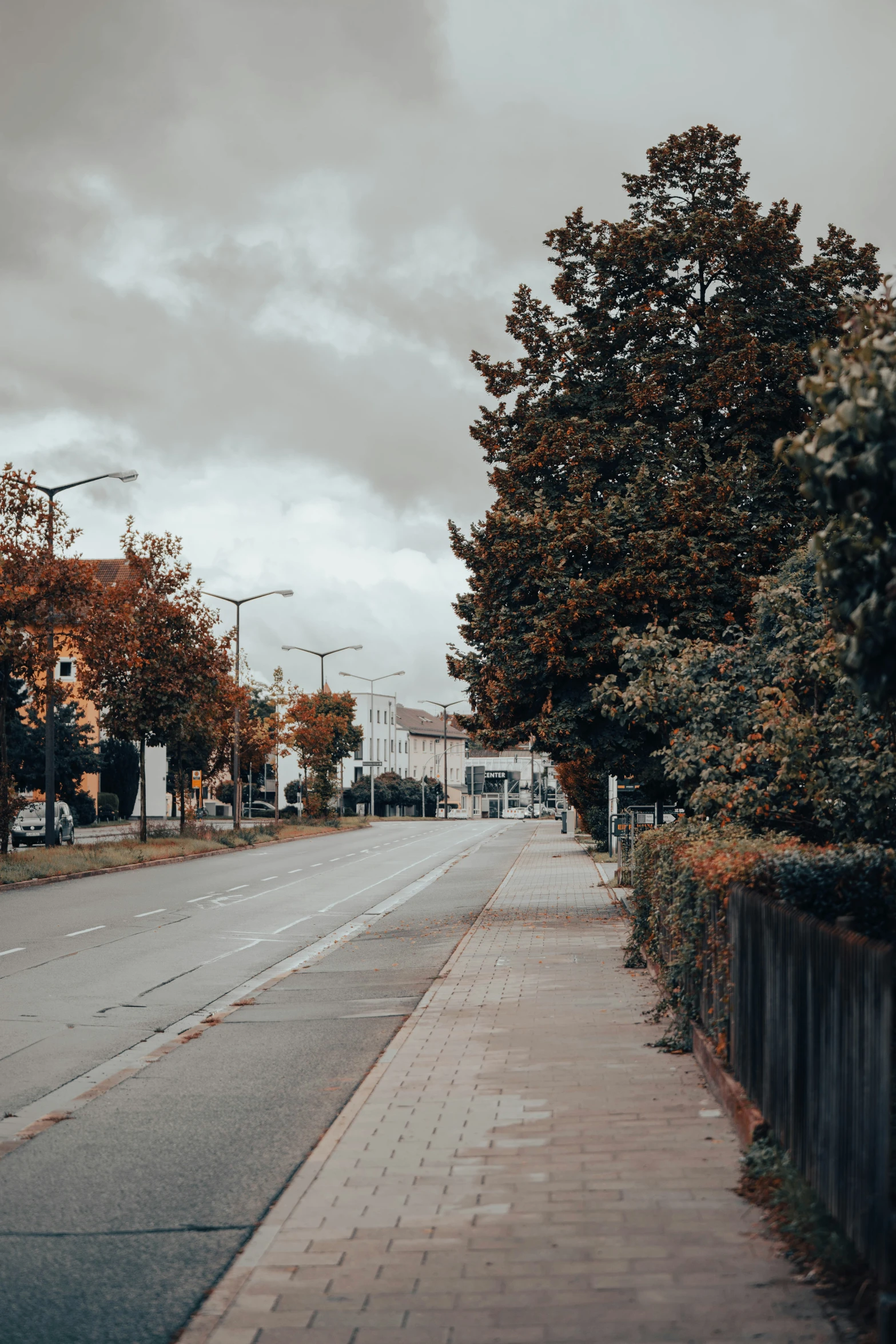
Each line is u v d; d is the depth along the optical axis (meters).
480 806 158.62
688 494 18.23
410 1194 5.95
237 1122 7.91
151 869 36.22
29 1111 8.36
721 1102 7.38
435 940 18.30
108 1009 12.60
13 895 26.86
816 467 5.43
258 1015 12.19
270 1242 5.32
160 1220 5.91
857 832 10.75
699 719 13.27
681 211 21.31
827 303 20.31
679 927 9.73
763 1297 4.49
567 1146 6.70
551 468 20.50
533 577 18.72
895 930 6.86
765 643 13.04
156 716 42.56
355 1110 7.73
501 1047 9.62
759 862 7.41
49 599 32.94
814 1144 5.12
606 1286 4.65
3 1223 5.89
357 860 40.94
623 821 30.06
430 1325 4.37
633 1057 9.06
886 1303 3.90
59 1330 4.57
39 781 63.09
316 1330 4.37
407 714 175.00
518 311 21.84
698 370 19.75
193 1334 4.48
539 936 17.73
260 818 96.94
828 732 10.87
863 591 5.59
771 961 6.09
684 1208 5.53
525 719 20.41
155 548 42.53
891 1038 4.13
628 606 18.19
